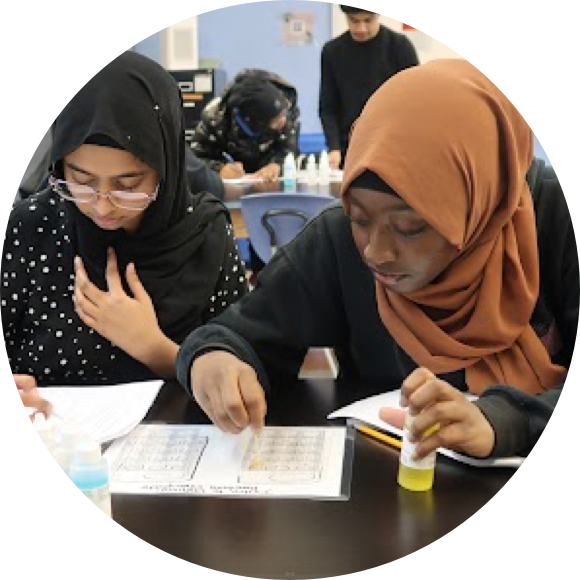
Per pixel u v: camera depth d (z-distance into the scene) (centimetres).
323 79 293
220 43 429
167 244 125
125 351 119
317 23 425
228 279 134
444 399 76
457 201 85
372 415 90
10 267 122
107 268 121
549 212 100
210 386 88
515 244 96
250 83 318
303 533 67
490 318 95
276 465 79
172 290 127
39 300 121
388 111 85
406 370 103
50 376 121
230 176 321
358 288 103
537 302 100
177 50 400
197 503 72
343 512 70
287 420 91
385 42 226
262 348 103
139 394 98
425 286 95
